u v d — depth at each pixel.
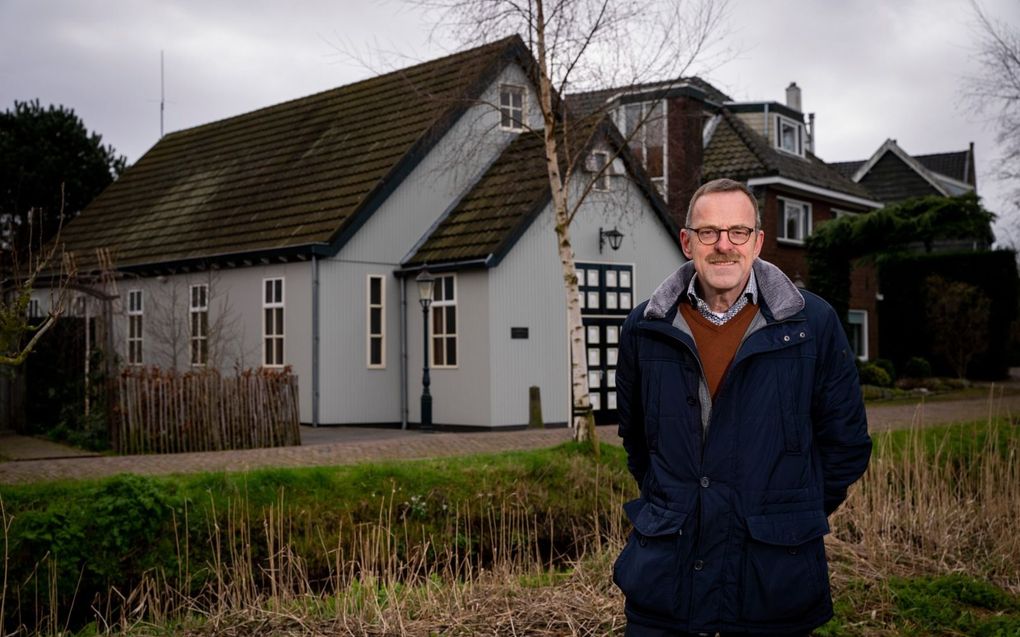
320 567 8.51
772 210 28.25
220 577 7.09
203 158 25.73
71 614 7.62
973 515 8.91
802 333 3.26
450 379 18.50
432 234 19.64
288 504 8.76
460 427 18.30
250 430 14.50
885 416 16.12
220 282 20.45
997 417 10.84
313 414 18.22
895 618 6.20
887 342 34.22
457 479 9.69
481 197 19.72
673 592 3.24
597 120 12.58
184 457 11.87
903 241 24.22
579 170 17.89
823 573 3.24
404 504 9.21
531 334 18.39
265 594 7.53
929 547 7.88
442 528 9.24
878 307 34.47
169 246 22.28
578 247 19.17
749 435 3.23
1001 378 32.59
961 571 7.25
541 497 9.87
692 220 3.30
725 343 3.33
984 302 29.75
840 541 7.79
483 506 9.51
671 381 3.33
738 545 3.21
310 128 23.33
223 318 19.86
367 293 19.00
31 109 34.06
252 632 6.11
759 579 3.17
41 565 7.49
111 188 27.64
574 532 9.11
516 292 18.22
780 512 3.21
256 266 19.69
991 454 10.00
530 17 11.72
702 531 3.22
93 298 16.08
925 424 13.70
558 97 12.19
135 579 7.81
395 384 19.33
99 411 14.45
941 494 9.15
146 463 11.08
